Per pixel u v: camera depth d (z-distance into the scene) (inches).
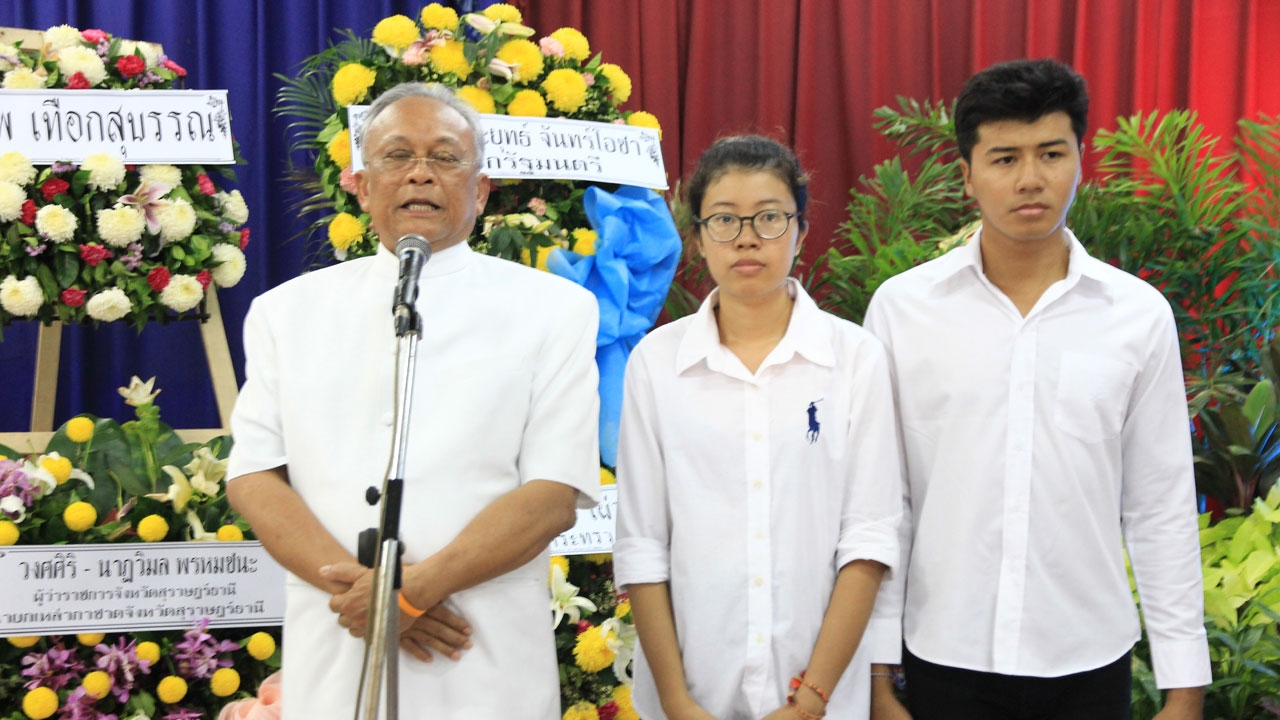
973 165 71.2
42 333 115.8
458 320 70.0
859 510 69.6
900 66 146.1
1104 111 143.9
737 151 70.4
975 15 144.1
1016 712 70.2
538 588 69.3
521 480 69.1
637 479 72.2
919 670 72.2
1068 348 70.7
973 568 70.4
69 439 95.9
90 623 87.1
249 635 94.4
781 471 69.1
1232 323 122.6
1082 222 119.3
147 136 102.9
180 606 88.9
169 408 132.8
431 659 64.9
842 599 67.9
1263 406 110.5
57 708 87.4
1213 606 93.7
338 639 65.6
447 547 63.2
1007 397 70.7
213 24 132.2
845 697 68.6
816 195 147.5
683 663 69.7
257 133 133.1
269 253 134.5
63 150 100.3
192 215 104.6
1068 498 69.8
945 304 73.5
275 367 70.6
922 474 72.9
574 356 71.1
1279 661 87.6
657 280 106.0
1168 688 71.2
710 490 69.8
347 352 69.4
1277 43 144.0
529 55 104.9
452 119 70.6
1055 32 145.4
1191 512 71.6
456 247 72.6
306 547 64.0
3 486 87.3
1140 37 142.7
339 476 66.4
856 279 126.1
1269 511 102.3
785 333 71.7
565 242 104.3
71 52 103.4
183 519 92.4
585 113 108.5
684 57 148.1
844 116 146.6
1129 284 72.6
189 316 110.3
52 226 97.7
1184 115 125.6
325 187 105.9
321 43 133.8
